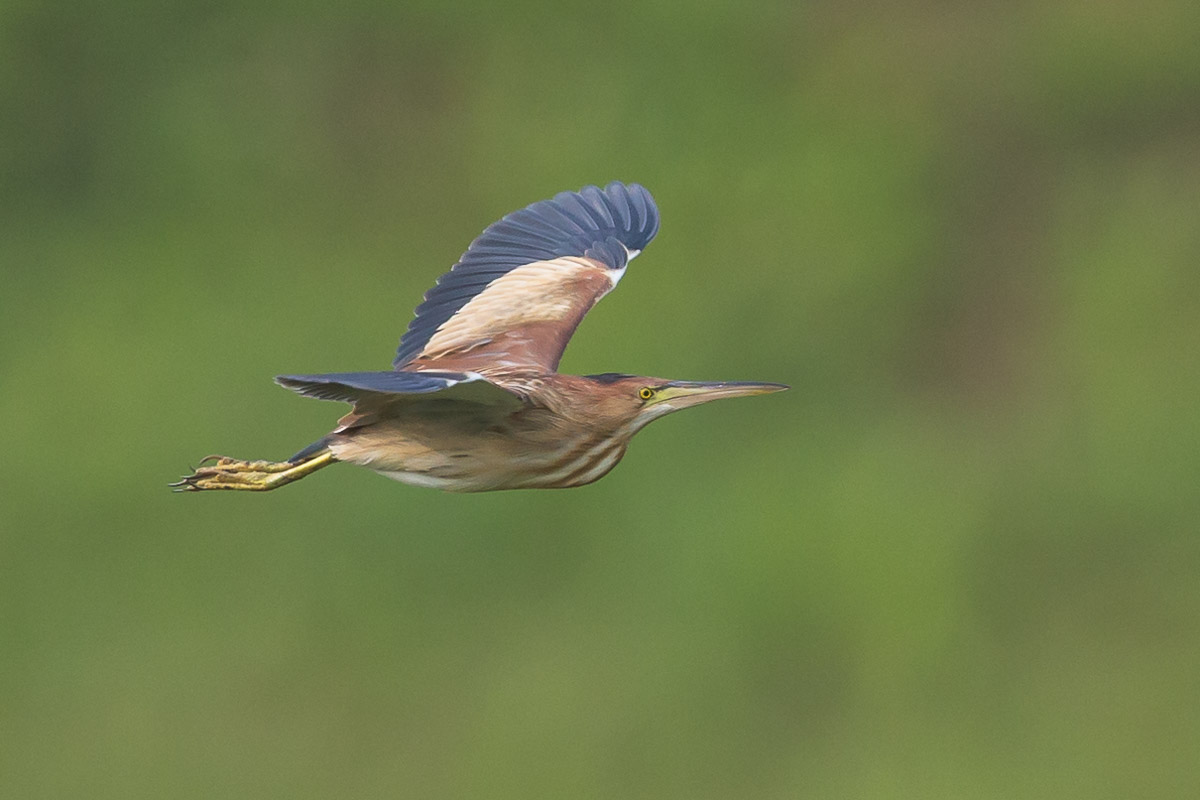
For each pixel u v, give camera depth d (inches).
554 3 1064.2
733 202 979.3
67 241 989.2
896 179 999.6
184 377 884.0
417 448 352.8
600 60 1050.7
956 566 786.8
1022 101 1060.5
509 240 425.7
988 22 1089.4
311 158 1025.5
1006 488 852.6
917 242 978.1
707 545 781.9
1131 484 850.1
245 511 780.6
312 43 1069.8
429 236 984.3
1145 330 938.7
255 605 760.3
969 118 1053.8
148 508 796.6
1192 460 855.7
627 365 868.0
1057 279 973.8
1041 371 925.2
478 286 413.7
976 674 757.3
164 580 767.1
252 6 1086.4
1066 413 895.1
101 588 770.8
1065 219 1006.4
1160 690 765.9
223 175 1019.3
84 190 1021.8
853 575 775.7
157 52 1069.8
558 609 759.7
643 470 806.5
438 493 778.2
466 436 352.8
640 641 749.9
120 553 778.8
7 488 808.9
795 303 920.3
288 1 1085.1
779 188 989.2
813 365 901.2
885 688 745.6
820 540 788.0
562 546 774.5
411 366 392.2
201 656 741.9
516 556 769.6
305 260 967.0
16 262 975.0
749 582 768.3
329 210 999.0
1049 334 946.7
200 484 358.3
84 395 868.6
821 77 1054.4
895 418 887.7
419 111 1042.7
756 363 893.2
